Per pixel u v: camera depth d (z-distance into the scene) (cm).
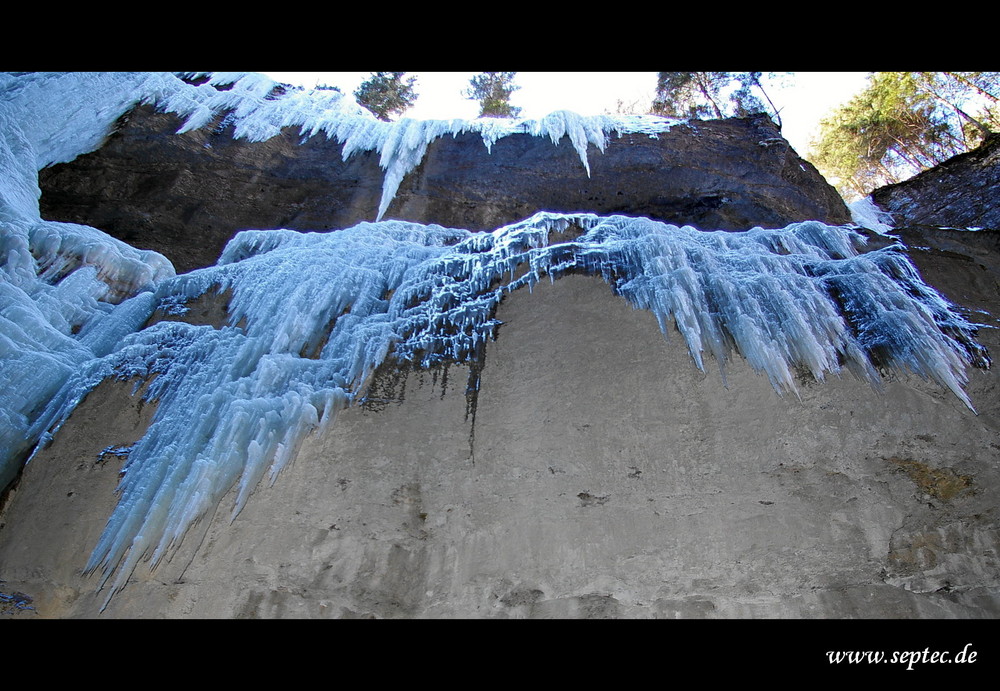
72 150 827
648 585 411
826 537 411
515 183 852
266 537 413
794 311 452
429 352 486
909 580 414
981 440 410
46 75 905
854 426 415
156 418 478
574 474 426
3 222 641
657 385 439
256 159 873
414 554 426
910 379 425
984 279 527
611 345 461
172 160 837
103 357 536
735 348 444
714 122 930
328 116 946
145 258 683
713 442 422
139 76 921
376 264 591
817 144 1683
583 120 906
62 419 488
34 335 547
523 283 517
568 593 412
